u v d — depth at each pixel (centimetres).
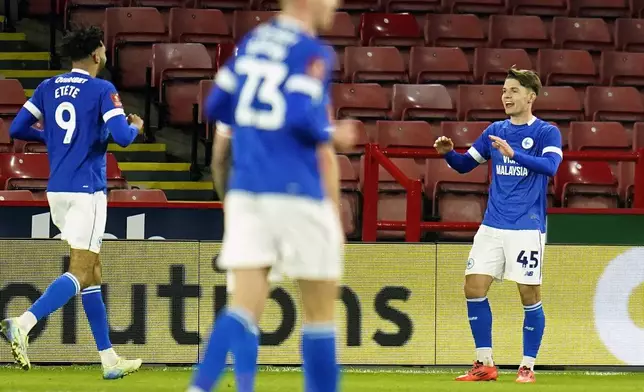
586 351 2645
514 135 2352
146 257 2597
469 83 4666
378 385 2289
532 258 2330
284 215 1204
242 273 1217
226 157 1370
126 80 4597
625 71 4859
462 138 4066
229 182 1278
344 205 3609
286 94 1202
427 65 4725
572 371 2650
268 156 1206
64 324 2580
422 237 3653
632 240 2878
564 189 3794
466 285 2381
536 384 2342
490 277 2369
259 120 1208
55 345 2578
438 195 3712
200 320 2597
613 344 2650
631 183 3959
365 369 2611
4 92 4181
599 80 4831
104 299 2589
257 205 1205
